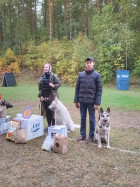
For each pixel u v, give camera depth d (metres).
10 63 26.53
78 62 20.75
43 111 5.99
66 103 10.62
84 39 22.89
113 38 20.27
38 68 24.92
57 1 29.45
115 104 10.16
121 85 16.36
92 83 4.70
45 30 31.50
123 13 19.53
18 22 27.23
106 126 4.46
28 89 17.45
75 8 29.12
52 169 3.49
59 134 4.35
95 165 3.66
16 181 3.10
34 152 4.27
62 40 26.77
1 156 4.05
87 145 4.73
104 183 3.04
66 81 21.22
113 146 4.67
